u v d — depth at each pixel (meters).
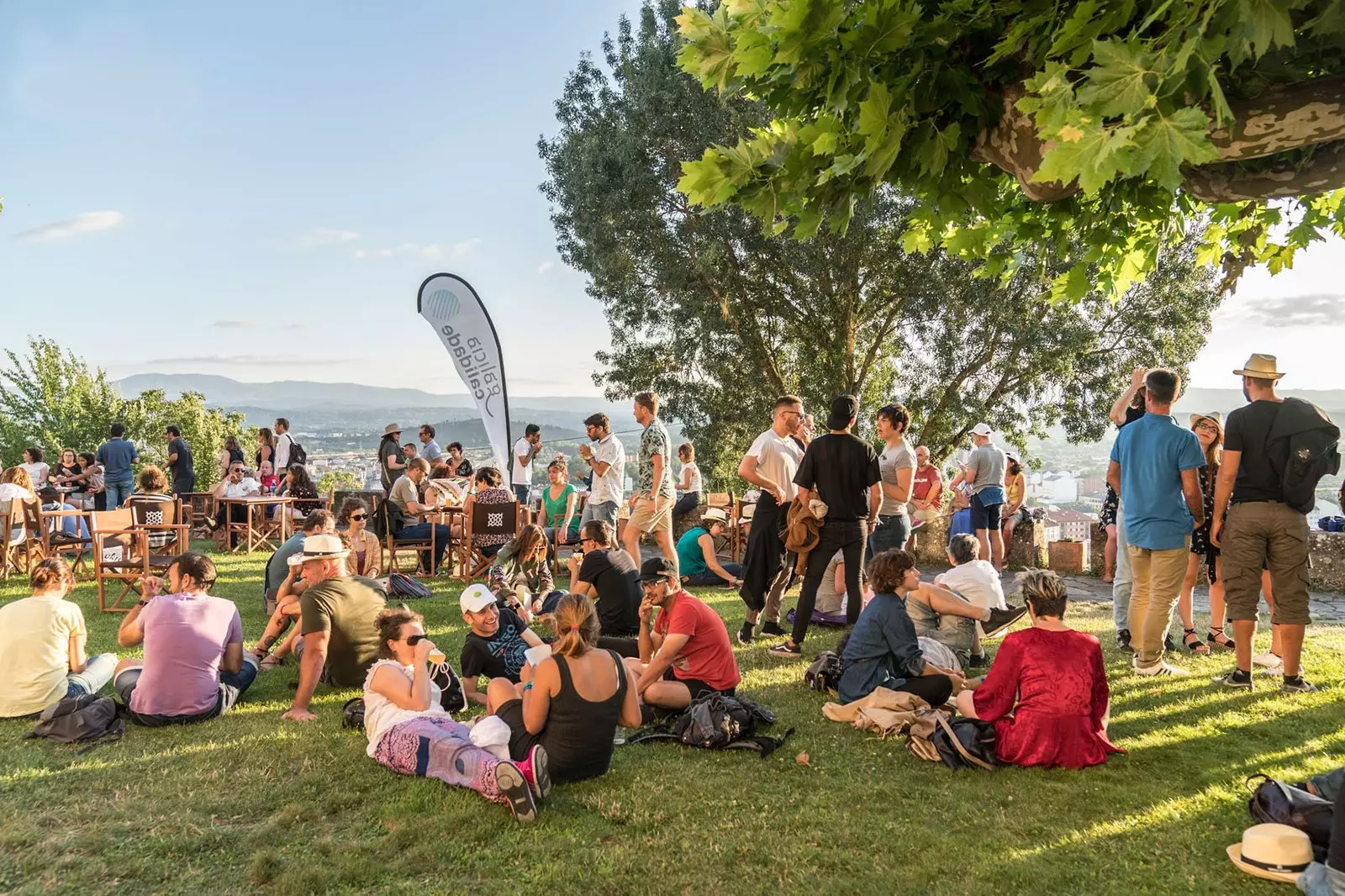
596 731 4.52
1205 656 6.96
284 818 4.08
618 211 20.86
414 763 4.58
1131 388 7.54
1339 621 8.80
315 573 6.14
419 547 11.30
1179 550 6.27
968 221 4.93
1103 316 21.94
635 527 9.17
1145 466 6.34
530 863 3.68
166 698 5.40
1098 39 3.11
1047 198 3.82
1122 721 5.39
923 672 5.54
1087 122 2.77
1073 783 4.46
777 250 21.30
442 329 13.92
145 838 3.90
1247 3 2.69
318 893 3.44
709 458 23.47
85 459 17.19
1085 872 3.54
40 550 11.11
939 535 12.86
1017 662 4.75
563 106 23.28
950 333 21.30
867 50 3.53
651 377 23.23
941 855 3.71
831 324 22.47
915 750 4.88
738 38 3.85
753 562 7.68
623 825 4.05
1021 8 3.52
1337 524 11.18
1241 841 3.78
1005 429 23.19
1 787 4.44
